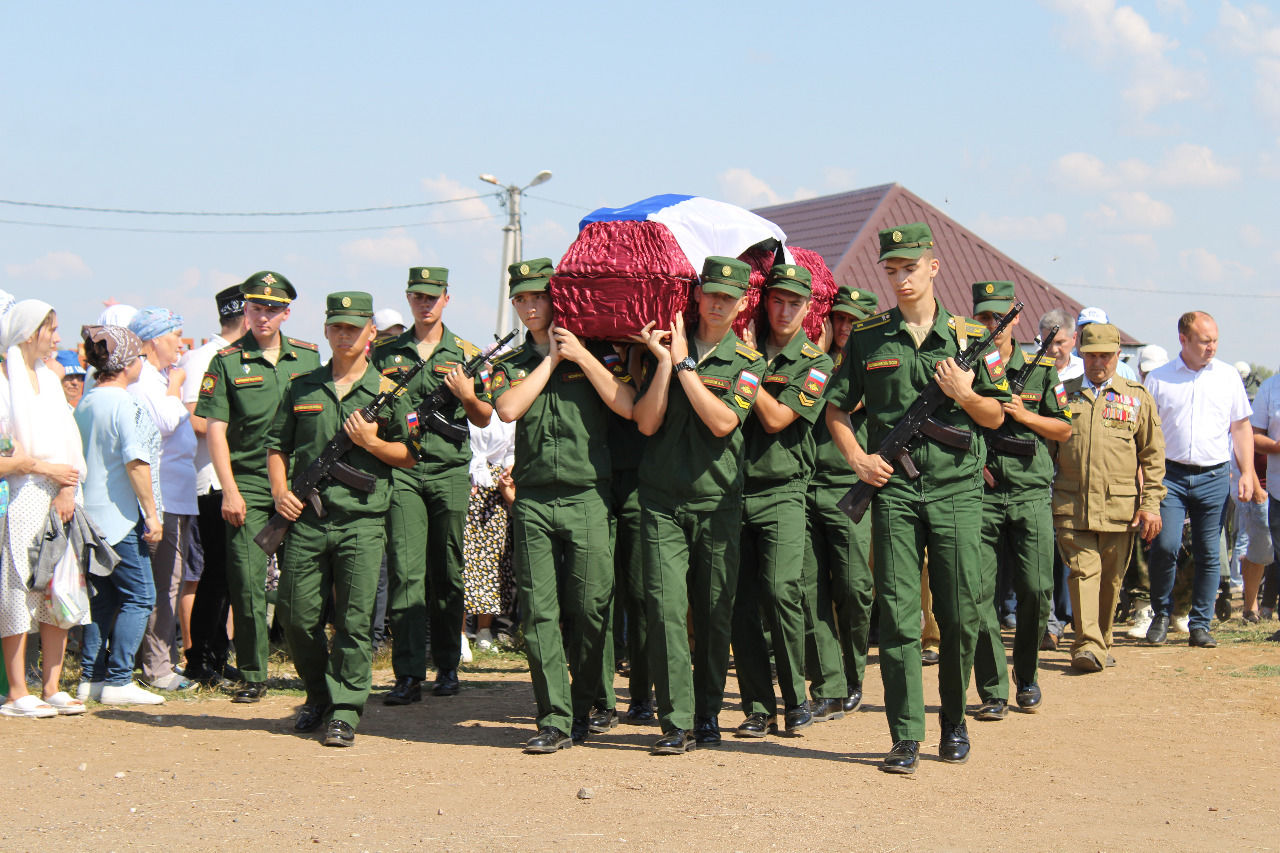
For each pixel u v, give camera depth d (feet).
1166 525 31.14
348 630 20.38
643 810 15.89
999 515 23.40
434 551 25.52
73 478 22.36
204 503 26.13
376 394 21.18
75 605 22.21
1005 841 14.70
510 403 19.31
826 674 22.97
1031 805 16.47
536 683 19.81
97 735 20.56
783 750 19.90
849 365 19.30
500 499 31.86
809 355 20.88
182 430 25.77
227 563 24.59
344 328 21.02
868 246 83.66
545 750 19.38
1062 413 23.71
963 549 18.48
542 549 19.77
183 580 27.12
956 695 19.02
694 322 20.13
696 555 19.72
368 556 20.56
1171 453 31.22
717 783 17.38
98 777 17.53
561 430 19.65
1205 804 16.83
